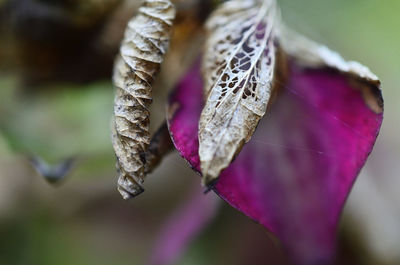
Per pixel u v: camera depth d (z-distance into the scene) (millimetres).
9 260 217
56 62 184
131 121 139
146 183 220
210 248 202
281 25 159
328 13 278
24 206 224
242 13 153
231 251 202
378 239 195
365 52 294
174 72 167
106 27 176
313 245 156
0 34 179
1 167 223
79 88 192
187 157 136
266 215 152
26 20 175
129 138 139
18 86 193
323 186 153
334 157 151
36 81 191
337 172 151
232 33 151
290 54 156
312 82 153
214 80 146
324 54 154
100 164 203
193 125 142
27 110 195
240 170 150
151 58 143
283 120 153
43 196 224
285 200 153
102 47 179
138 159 138
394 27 298
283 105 153
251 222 201
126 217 224
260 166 152
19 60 183
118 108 141
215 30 153
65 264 219
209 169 129
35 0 173
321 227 155
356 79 146
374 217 197
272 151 153
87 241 222
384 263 193
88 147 197
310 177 153
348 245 195
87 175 210
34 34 178
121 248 221
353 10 289
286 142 153
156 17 144
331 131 150
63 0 172
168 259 193
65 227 224
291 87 154
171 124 141
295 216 154
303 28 265
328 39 278
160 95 175
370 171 215
